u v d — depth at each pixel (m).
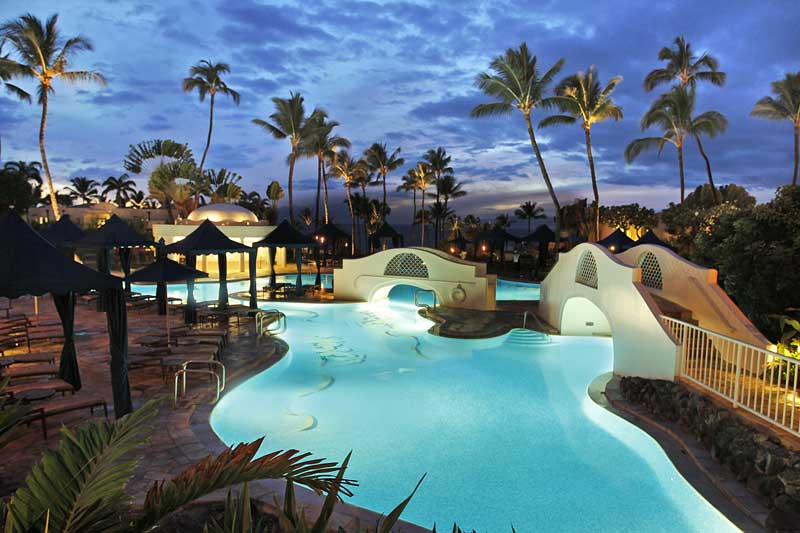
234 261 31.69
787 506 4.62
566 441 7.82
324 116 38.34
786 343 8.60
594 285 11.73
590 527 5.54
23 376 7.93
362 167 52.25
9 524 2.30
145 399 8.31
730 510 4.97
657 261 11.47
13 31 23.09
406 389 10.41
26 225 6.96
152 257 33.50
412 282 19.25
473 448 7.58
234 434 7.89
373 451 7.44
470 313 17.31
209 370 9.25
